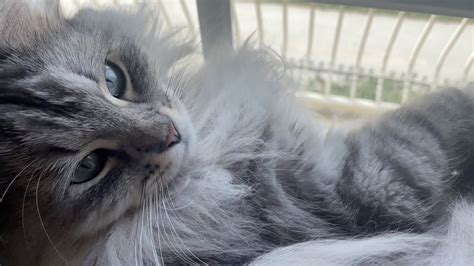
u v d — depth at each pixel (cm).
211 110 35
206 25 39
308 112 38
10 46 28
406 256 32
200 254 33
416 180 33
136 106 29
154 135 29
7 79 27
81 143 27
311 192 34
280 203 34
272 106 37
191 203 33
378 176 33
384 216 33
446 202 33
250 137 35
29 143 27
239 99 36
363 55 47
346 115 43
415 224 32
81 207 28
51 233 28
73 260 30
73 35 30
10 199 28
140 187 30
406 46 45
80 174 28
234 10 44
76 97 28
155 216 31
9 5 30
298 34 47
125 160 29
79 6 36
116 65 30
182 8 42
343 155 34
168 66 36
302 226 34
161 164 30
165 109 30
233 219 34
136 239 31
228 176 34
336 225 33
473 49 42
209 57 38
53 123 27
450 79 40
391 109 38
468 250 31
